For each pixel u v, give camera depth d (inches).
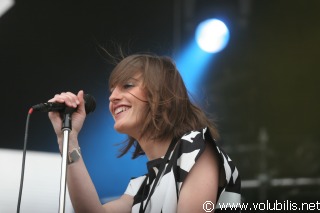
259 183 247.4
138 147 114.7
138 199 103.4
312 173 252.2
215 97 249.9
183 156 93.5
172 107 102.7
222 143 252.4
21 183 88.4
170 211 91.2
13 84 214.8
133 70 104.9
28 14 222.2
